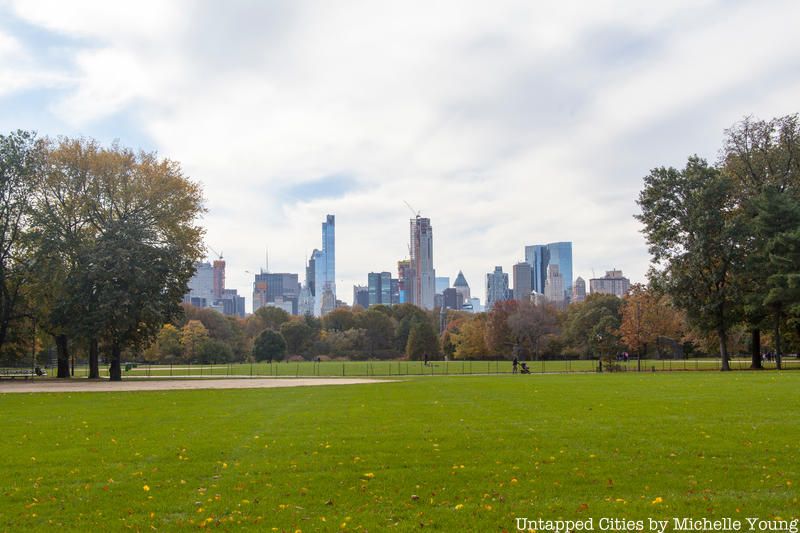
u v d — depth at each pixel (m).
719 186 62.69
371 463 14.61
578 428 19.25
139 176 59.59
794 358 101.31
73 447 17.33
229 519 10.50
